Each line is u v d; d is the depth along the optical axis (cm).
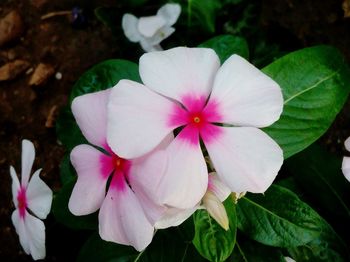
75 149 10
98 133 10
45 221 14
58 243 15
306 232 11
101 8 17
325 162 13
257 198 12
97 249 12
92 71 13
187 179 9
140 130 9
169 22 15
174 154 9
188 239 11
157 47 16
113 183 10
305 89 12
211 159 9
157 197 9
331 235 12
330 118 12
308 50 12
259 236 11
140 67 9
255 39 17
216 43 13
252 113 9
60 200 12
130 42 17
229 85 9
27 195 11
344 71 12
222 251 11
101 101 10
